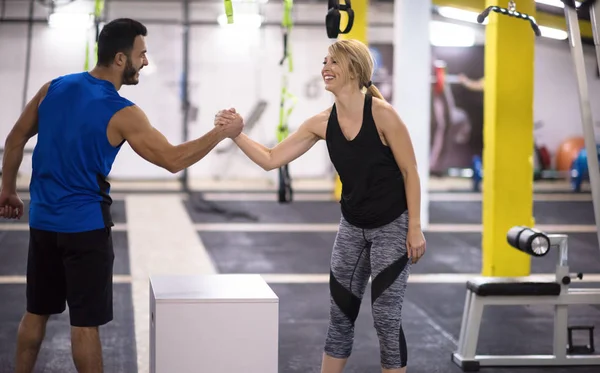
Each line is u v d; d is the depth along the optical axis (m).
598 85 13.69
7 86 13.04
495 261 6.42
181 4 13.56
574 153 14.04
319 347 4.47
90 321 2.97
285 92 5.56
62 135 2.92
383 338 3.12
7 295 5.67
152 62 13.53
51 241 2.99
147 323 4.89
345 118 3.06
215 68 13.72
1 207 3.19
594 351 4.27
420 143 9.21
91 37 13.15
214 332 2.75
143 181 13.93
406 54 8.98
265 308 2.78
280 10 13.82
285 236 8.67
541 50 14.38
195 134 13.73
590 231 9.36
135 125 2.93
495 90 6.30
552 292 4.09
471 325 4.10
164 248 7.79
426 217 9.38
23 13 13.06
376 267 3.09
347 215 3.15
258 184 13.89
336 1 3.15
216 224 9.45
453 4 11.18
